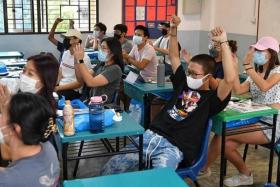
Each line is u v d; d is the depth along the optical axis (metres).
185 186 1.47
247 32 6.02
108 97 3.08
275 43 2.87
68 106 2.05
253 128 2.66
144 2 6.96
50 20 6.50
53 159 1.46
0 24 6.24
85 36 6.69
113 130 2.14
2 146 1.72
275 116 2.63
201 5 7.25
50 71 2.26
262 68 2.91
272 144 2.70
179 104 2.54
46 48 6.54
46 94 2.26
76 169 2.98
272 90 2.87
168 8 7.13
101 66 3.28
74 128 2.08
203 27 7.26
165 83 3.61
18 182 1.35
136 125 2.24
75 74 3.62
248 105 2.70
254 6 5.79
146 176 1.54
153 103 3.37
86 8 6.67
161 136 2.43
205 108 2.44
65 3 6.53
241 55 6.19
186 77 2.62
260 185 2.92
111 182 1.49
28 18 6.38
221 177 2.66
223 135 2.49
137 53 4.42
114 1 6.80
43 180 1.40
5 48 6.33
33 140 1.36
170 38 2.88
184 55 3.52
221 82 2.41
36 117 1.34
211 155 2.83
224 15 6.65
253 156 3.49
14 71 3.89
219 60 3.25
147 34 4.39
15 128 1.34
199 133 2.40
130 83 3.65
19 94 1.38
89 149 2.98
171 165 2.25
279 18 5.22
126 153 2.22
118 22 6.89
